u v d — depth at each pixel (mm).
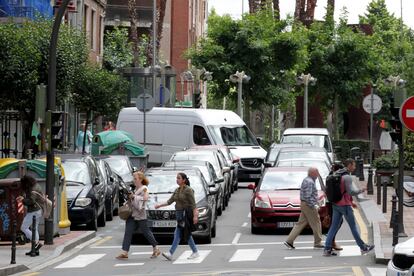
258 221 53562
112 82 90000
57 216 51125
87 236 52188
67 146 92562
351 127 137625
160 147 85688
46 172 47938
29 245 47594
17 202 47500
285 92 118562
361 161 91125
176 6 160125
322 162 67875
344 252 45875
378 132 122500
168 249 48031
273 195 54000
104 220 58969
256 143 87438
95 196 55750
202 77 105812
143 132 85938
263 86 116812
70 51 73375
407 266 29219
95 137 80875
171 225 49562
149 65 129250
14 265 39844
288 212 53125
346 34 128875
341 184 44562
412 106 45844
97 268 41062
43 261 43188
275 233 54781
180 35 159875
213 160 69062
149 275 38500
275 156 80500
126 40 127875
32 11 78312
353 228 44750
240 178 85438
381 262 41438
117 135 80625
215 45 116500
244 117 118875
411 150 80688
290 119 130000
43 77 72312
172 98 113438
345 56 129125
